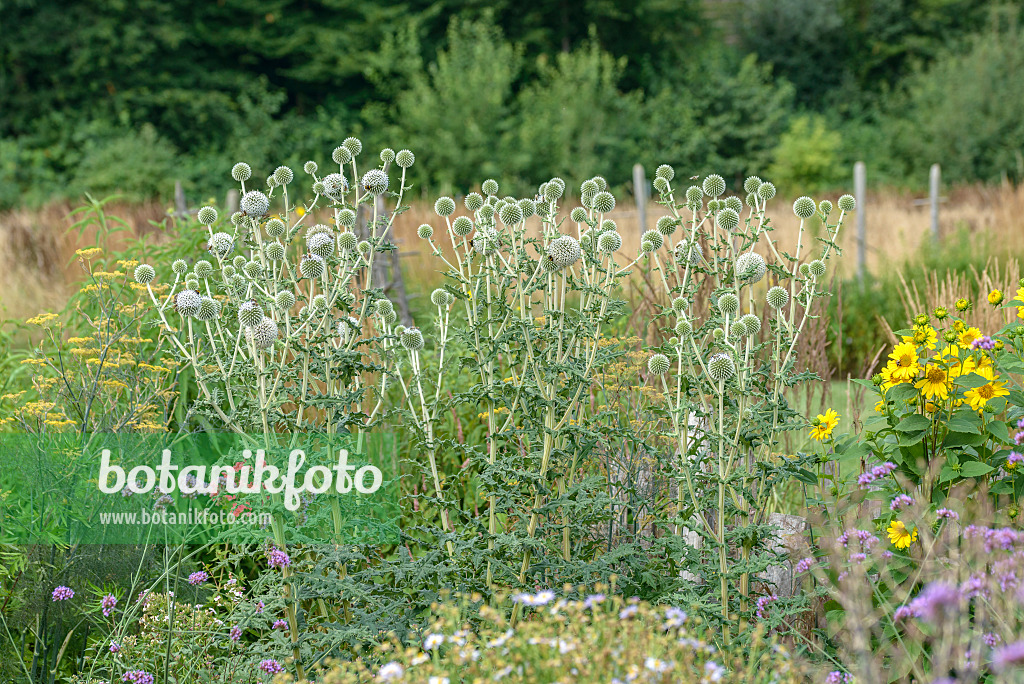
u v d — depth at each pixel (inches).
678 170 1015.0
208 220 150.3
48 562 142.4
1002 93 1018.7
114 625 138.8
